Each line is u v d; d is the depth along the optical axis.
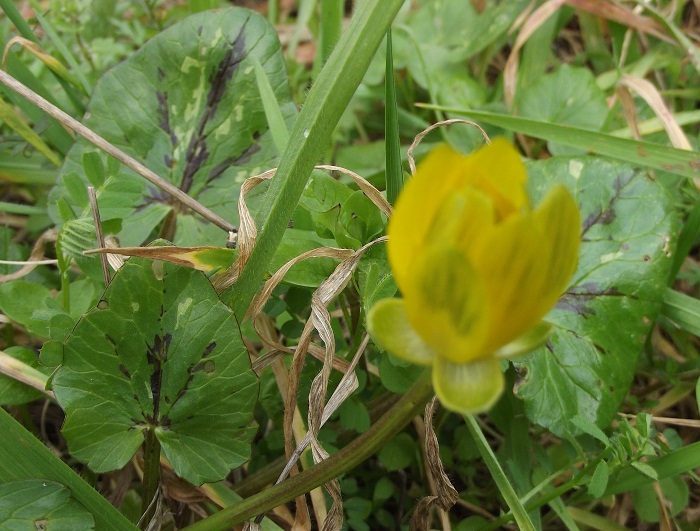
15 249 0.12
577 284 0.11
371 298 0.08
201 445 0.08
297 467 0.10
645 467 0.08
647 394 0.12
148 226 0.11
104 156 0.11
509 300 0.05
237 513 0.08
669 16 0.17
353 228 0.09
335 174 0.14
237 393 0.08
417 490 0.11
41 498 0.07
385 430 0.07
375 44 0.08
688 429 0.12
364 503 0.10
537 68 0.16
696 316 0.11
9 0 0.12
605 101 0.15
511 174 0.05
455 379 0.05
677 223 0.11
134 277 0.08
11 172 0.13
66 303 0.10
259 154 0.11
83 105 0.13
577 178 0.11
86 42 0.15
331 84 0.08
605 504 0.10
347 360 0.10
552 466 0.10
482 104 0.15
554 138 0.12
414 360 0.05
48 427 0.12
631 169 0.11
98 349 0.08
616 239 0.11
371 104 0.16
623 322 0.11
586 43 0.17
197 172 0.12
